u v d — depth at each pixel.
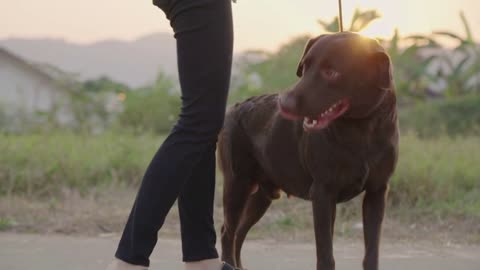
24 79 16.72
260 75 12.26
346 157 3.50
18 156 7.13
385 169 3.57
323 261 3.61
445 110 12.18
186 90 3.33
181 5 3.29
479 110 12.09
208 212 3.55
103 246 5.13
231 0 3.37
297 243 5.33
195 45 3.29
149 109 11.87
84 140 8.27
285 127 3.89
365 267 3.66
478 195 6.21
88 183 6.94
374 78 3.29
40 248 5.04
